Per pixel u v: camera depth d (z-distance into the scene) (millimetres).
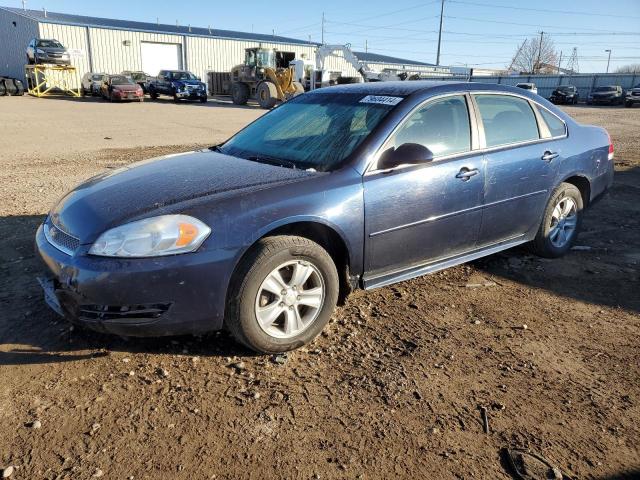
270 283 3037
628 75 47500
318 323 3271
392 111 3670
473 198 3955
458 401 2793
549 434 2561
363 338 3416
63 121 18266
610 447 2482
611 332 3602
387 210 3457
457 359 3199
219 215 2914
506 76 51312
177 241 2801
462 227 3963
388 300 3994
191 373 2965
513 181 4234
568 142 4785
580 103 44562
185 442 2428
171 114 22688
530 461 2371
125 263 2750
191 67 45625
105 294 2758
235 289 2953
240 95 31469
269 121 4445
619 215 6668
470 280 4438
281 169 3477
